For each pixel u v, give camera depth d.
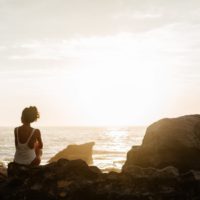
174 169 8.22
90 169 8.31
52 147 68.44
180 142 11.20
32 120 8.90
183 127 11.54
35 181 8.12
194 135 11.39
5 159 41.25
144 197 7.40
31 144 8.75
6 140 96.56
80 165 8.34
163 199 7.39
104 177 8.14
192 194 7.44
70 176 8.14
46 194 7.75
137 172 8.11
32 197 7.76
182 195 7.44
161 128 11.79
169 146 11.37
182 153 11.25
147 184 7.75
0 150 59.50
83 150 37.94
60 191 7.78
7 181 8.33
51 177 8.09
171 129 11.57
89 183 7.86
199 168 10.95
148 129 12.30
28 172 8.41
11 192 8.00
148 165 11.59
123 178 7.95
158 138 11.67
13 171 8.54
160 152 11.53
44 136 128.62
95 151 59.91
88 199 7.63
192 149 11.13
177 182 7.71
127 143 88.50
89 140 100.62
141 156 11.80
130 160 12.02
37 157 8.89
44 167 8.42
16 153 8.82
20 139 8.77
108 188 7.75
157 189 7.62
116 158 46.94
